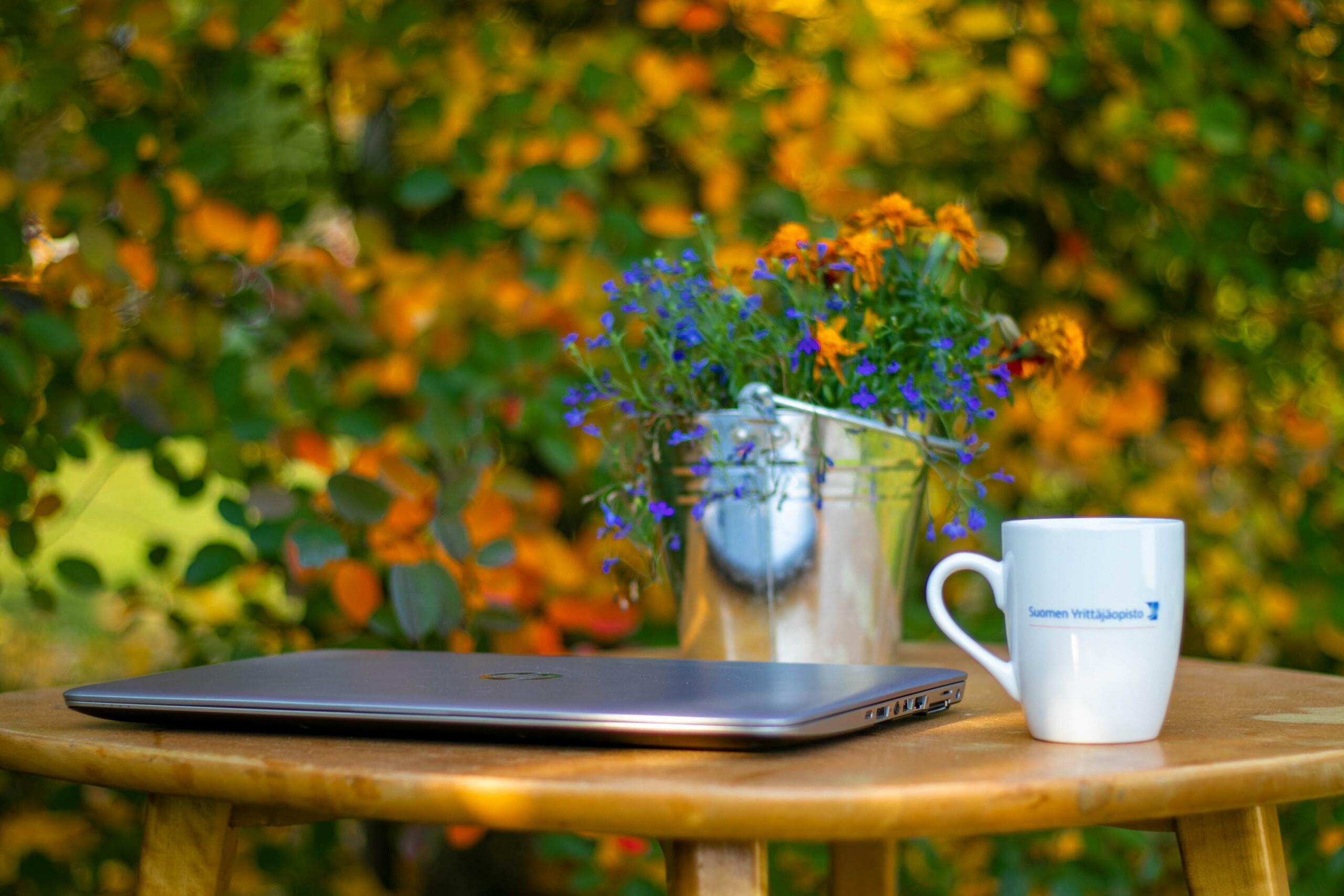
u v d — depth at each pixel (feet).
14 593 8.30
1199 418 6.95
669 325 3.65
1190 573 6.49
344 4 5.63
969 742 2.36
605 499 3.71
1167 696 2.37
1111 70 6.26
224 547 5.04
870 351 3.47
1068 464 6.83
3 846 6.13
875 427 3.32
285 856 6.49
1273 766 2.07
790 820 1.84
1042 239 7.03
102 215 5.27
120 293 5.13
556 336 5.43
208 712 2.47
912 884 6.33
